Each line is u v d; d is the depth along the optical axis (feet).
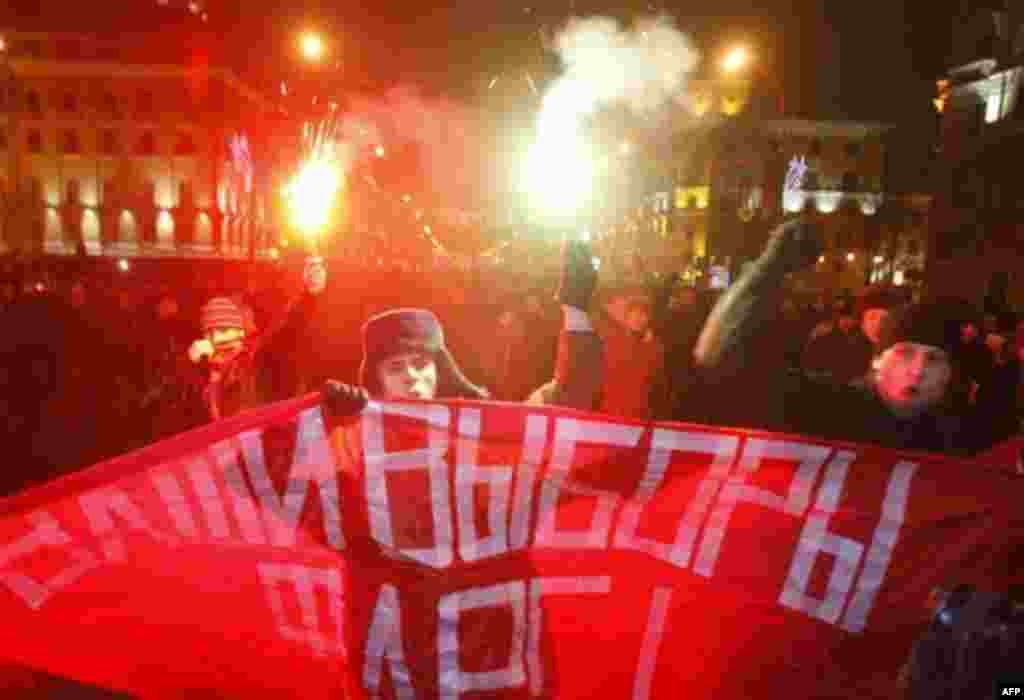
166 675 8.37
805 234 12.07
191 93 176.45
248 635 8.38
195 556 8.36
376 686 8.40
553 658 8.35
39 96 175.52
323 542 8.45
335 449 8.42
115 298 32.42
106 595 8.27
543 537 8.40
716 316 12.34
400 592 8.40
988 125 103.65
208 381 18.28
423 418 8.45
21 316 29.19
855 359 25.36
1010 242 98.94
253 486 8.43
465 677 8.38
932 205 114.73
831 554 7.93
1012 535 7.46
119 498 8.30
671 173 119.75
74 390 28.73
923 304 11.12
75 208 176.65
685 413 19.74
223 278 57.72
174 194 178.19
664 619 8.22
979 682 6.33
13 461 24.81
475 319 51.06
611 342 19.33
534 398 12.59
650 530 8.29
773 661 7.97
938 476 7.72
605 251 38.96
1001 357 23.11
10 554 8.14
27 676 8.16
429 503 8.45
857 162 171.73
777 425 12.22
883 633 7.74
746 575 8.05
